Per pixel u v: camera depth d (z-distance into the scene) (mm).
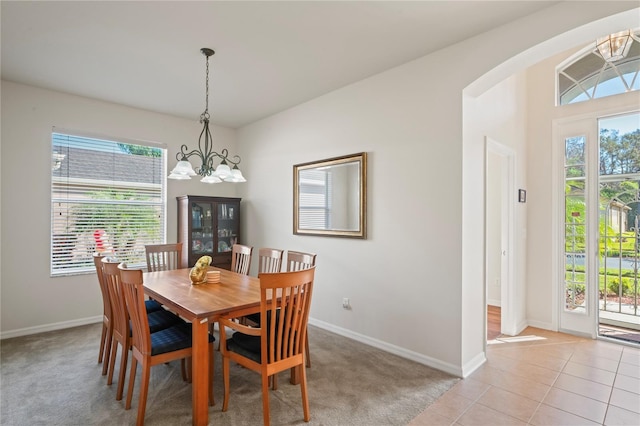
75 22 2445
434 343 2869
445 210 2816
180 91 3816
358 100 3531
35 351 3178
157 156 4648
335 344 3383
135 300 2076
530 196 4102
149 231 4562
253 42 2740
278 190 4586
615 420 2145
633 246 3615
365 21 2436
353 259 3555
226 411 2211
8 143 3551
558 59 3914
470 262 2842
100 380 2615
